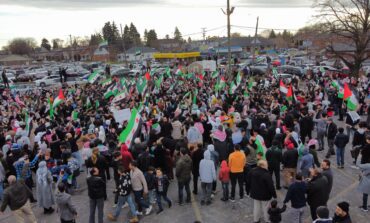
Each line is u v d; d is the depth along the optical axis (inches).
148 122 575.5
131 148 455.8
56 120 667.4
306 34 1841.8
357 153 514.3
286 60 2583.7
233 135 489.1
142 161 413.1
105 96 948.6
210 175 402.6
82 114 711.7
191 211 401.4
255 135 443.8
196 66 1777.8
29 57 5428.2
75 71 2298.2
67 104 861.2
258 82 1277.1
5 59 4746.6
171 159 484.7
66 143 479.8
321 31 1640.0
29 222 382.9
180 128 554.6
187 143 470.0
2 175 442.0
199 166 411.8
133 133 437.4
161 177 396.5
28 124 638.5
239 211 396.8
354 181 471.5
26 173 419.2
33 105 995.9
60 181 390.3
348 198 422.0
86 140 504.4
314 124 693.9
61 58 5782.5
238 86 917.2
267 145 517.7
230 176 415.2
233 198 416.8
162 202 428.5
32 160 485.4
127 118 613.6
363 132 510.6
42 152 474.9
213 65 1769.2
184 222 376.5
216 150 473.7
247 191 430.3
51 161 450.6
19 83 1843.0
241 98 823.1
